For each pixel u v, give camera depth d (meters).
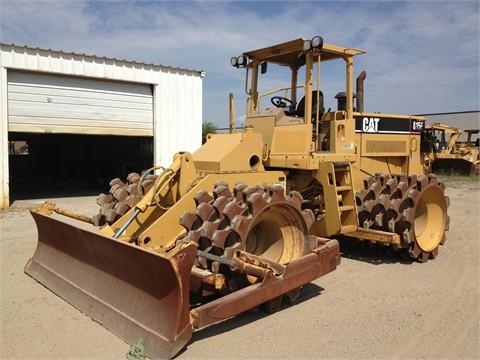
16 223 9.24
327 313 4.53
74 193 14.50
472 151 23.17
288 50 6.48
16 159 20.19
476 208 11.97
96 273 4.44
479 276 5.81
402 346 3.82
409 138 7.93
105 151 19.52
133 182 5.96
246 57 6.93
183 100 14.17
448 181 20.28
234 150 5.39
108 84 12.80
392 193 6.35
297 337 3.98
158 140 13.76
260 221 4.68
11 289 5.08
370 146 7.20
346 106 6.68
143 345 3.62
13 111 11.31
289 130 6.26
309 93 6.07
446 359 3.61
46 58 11.51
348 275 5.83
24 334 3.99
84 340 3.87
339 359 3.60
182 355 3.64
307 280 4.61
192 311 3.64
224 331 4.11
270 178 5.66
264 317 4.43
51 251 5.28
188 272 3.55
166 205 5.04
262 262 4.20
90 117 12.55
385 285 5.43
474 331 4.13
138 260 3.77
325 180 6.06
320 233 6.33
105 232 4.76
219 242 4.13
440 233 6.85
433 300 4.91
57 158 20.75
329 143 6.64
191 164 5.11
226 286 4.24
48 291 5.00
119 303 4.06
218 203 4.32
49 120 11.87
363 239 6.63
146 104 13.58
